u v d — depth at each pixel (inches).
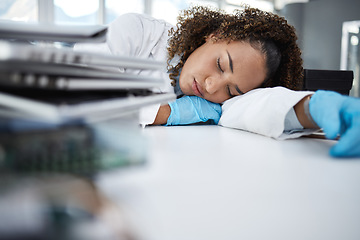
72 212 4.8
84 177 5.7
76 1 134.3
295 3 187.6
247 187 7.7
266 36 30.5
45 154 6.0
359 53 174.9
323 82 39.9
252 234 5.2
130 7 151.9
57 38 7.6
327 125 13.2
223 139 15.7
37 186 5.1
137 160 6.5
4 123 6.2
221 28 30.8
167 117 23.7
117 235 4.6
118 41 29.5
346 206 6.6
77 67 7.4
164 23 35.8
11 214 4.7
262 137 17.2
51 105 5.9
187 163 9.9
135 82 9.0
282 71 34.3
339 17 178.9
